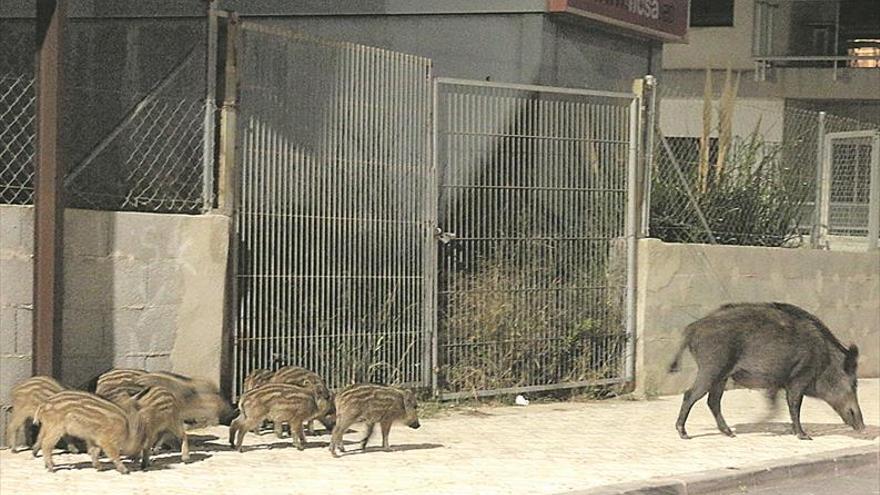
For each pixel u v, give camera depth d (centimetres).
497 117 1630
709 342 1437
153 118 1398
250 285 1405
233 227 1386
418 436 1385
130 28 1800
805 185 2125
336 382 1482
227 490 1071
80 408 1109
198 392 1259
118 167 1404
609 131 1752
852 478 1326
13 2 1828
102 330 1299
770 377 1447
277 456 1233
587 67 1969
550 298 1689
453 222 1595
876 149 2208
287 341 1438
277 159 1425
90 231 1288
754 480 1255
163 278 1334
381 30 1964
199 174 1377
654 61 2109
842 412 1498
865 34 3247
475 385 1623
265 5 2003
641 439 1419
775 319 1450
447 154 1588
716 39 3266
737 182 2019
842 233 2189
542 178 1680
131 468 1148
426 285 1570
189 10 1856
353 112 1492
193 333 1354
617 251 1758
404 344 1552
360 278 1505
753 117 3209
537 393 1683
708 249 1852
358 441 1340
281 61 1425
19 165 1359
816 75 3225
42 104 1234
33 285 1240
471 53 1917
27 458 1178
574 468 1229
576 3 1872
